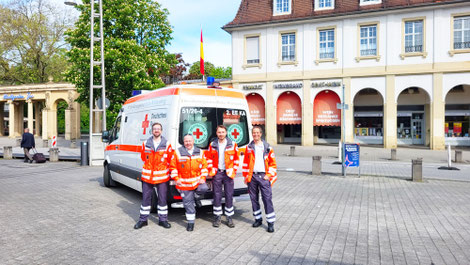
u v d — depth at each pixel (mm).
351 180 11188
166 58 25031
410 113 27984
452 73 23078
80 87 22688
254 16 28188
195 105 6555
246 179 5797
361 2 25219
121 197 8445
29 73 42812
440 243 5145
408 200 8172
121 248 4832
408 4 23812
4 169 14000
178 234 5531
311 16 25969
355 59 25234
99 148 15484
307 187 9930
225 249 4828
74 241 5117
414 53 23766
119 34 22516
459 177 11969
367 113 28812
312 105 26375
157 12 24141
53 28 42750
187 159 5711
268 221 5711
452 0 22734
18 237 5273
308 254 4652
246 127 7094
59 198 8234
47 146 27719
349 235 5516
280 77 27172
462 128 26672
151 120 7215
